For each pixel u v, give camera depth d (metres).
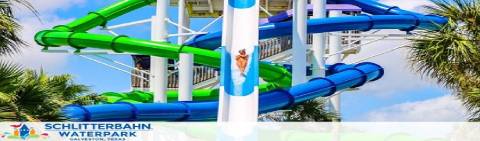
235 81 18.31
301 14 21.48
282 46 26.97
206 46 22.14
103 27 24.52
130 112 18.09
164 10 23.00
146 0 25.28
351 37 26.77
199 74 27.31
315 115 22.86
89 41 21.39
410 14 24.30
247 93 18.08
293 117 22.86
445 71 10.85
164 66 22.59
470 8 10.86
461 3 10.99
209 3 29.05
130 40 21.36
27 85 10.32
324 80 21.27
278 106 20.02
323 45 23.84
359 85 23.09
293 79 21.55
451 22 10.99
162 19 22.95
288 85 23.22
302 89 20.47
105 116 17.48
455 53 10.66
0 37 9.96
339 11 26.16
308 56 24.56
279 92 20.05
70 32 21.86
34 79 10.72
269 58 26.95
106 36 21.41
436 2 11.21
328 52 28.03
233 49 18.66
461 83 10.67
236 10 19.00
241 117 17.83
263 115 22.95
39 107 10.56
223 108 17.88
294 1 21.59
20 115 9.94
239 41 18.69
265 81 24.83
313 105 22.91
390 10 25.22
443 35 10.75
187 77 20.47
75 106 16.66
